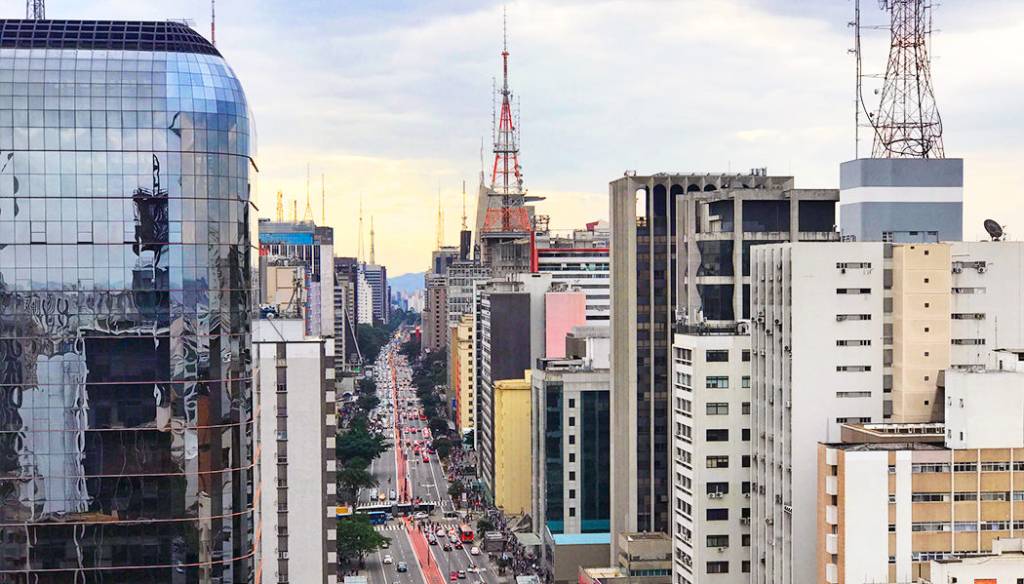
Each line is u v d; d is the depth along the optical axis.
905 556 169.25
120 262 148.12
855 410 195.25
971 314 194.75
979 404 168.88
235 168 151.38
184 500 150.12
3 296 146.75
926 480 169.38
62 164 147.00
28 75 146.75
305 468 197.25
